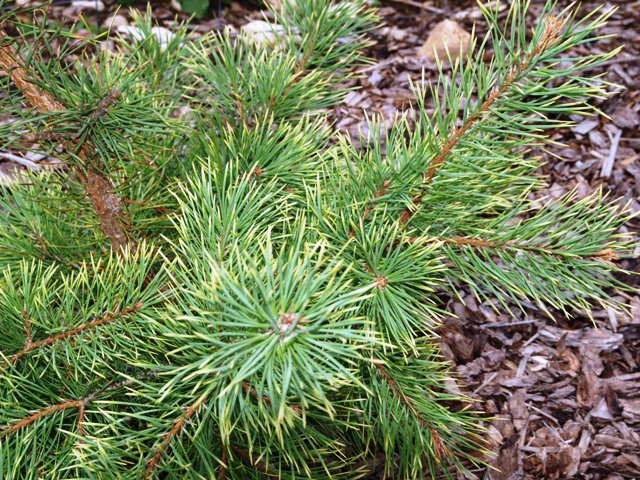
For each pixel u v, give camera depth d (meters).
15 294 0.46
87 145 0.48
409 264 0.45
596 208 0.50
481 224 0.53
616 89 1.16
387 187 0.49
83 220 0.61
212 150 0.56
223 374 0.34
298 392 0.33
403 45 1.33
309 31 0.64
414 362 0.55
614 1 1.39
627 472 0.70
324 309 0.33
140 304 0.46
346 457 0.64
